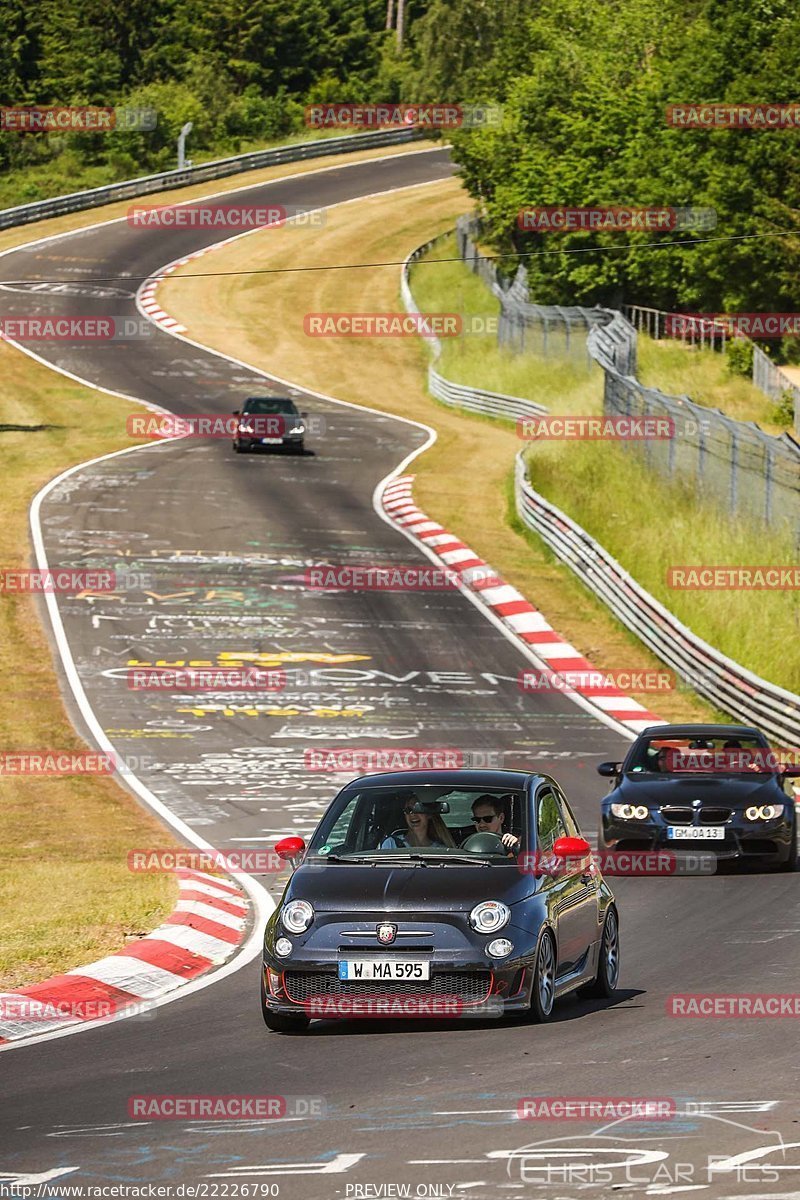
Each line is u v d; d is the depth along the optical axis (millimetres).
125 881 60250
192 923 51688
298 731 97250
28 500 163500
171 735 95875
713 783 66000
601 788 83188
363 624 124625
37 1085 32281
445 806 40469
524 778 41375
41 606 126500
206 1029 37844
